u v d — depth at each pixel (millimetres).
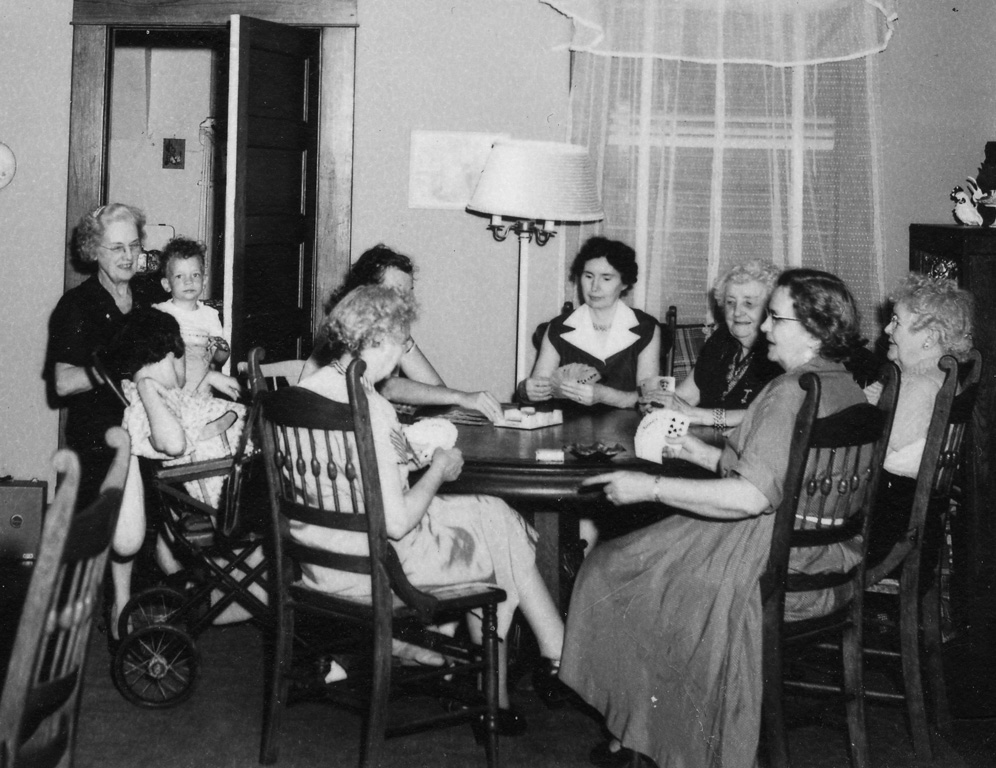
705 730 2420
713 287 4645
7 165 4750
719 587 2459
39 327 4812
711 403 3598
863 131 4578
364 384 2518
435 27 4660
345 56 4680
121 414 3723
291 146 4605
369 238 4773
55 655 1655
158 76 6293
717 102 4582
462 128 4691
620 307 3949
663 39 4547
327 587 2621
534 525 3074
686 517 2619
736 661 2404
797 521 2498
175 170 6324
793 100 4578
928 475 2682
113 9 4684
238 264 4258
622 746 2627
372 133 4723
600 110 4605
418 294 4781
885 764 2789
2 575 4172
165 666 3143
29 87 4738
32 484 4344
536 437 3051
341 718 3039
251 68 4324
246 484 3090
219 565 3422
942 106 4621
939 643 2965
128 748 2820
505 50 4648
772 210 4621
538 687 3195
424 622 2500
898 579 2939
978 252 3406
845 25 4504
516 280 4738
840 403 2467
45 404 4836
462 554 2713
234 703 3127
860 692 2598
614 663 2596
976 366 2861
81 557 1599
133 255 3850
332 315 2566
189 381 3809
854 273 4625
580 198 4039
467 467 2689
